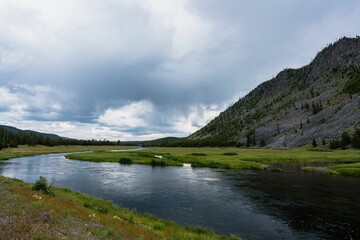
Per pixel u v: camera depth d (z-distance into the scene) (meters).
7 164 81.69
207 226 26.67
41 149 170.75
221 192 42.78
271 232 25.23
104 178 56.34
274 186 48.31
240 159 102.69
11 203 17.98
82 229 15.12
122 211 27.55
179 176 60.19
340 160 106.25
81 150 175.88
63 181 51.78
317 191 44.00
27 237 11.80
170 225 24.86
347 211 32.28
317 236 24.42
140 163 89.19
